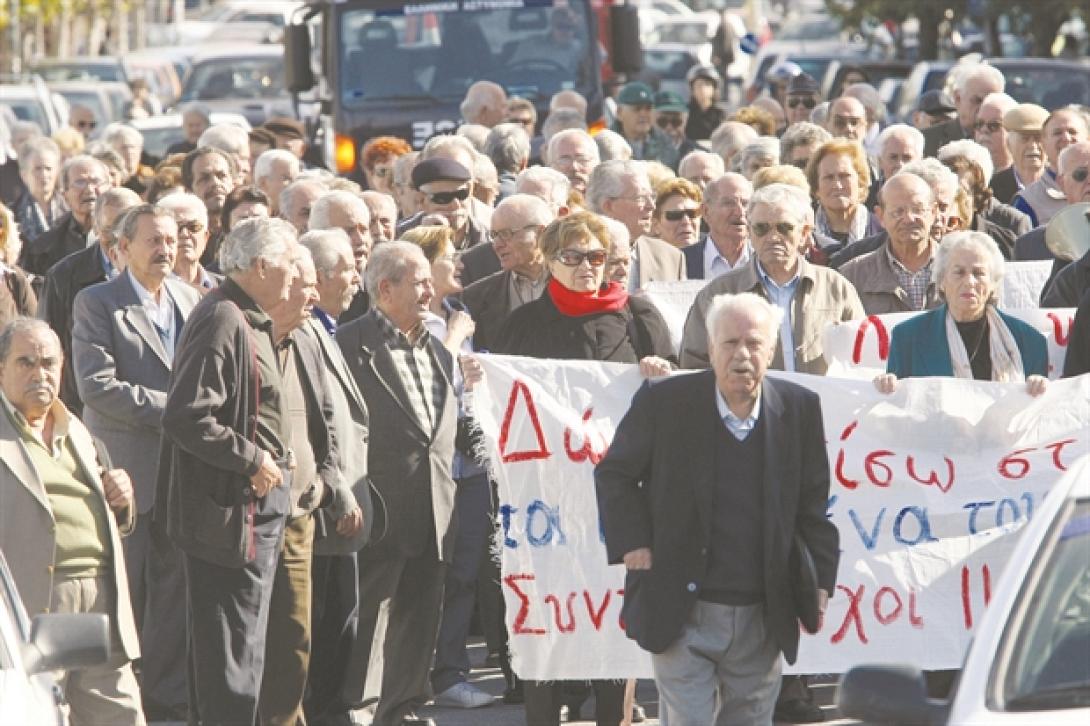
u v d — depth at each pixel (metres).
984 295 21.38
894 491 20.84
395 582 21.75
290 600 20.23
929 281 24.48
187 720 21.09
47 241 31.95
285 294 19.62
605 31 55.78
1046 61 55.53
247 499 19.19
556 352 21.73
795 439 16.84
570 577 20.41
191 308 23.45
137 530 23.05
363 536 20.89
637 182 26.52
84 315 22.89
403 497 21.53
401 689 21.81
